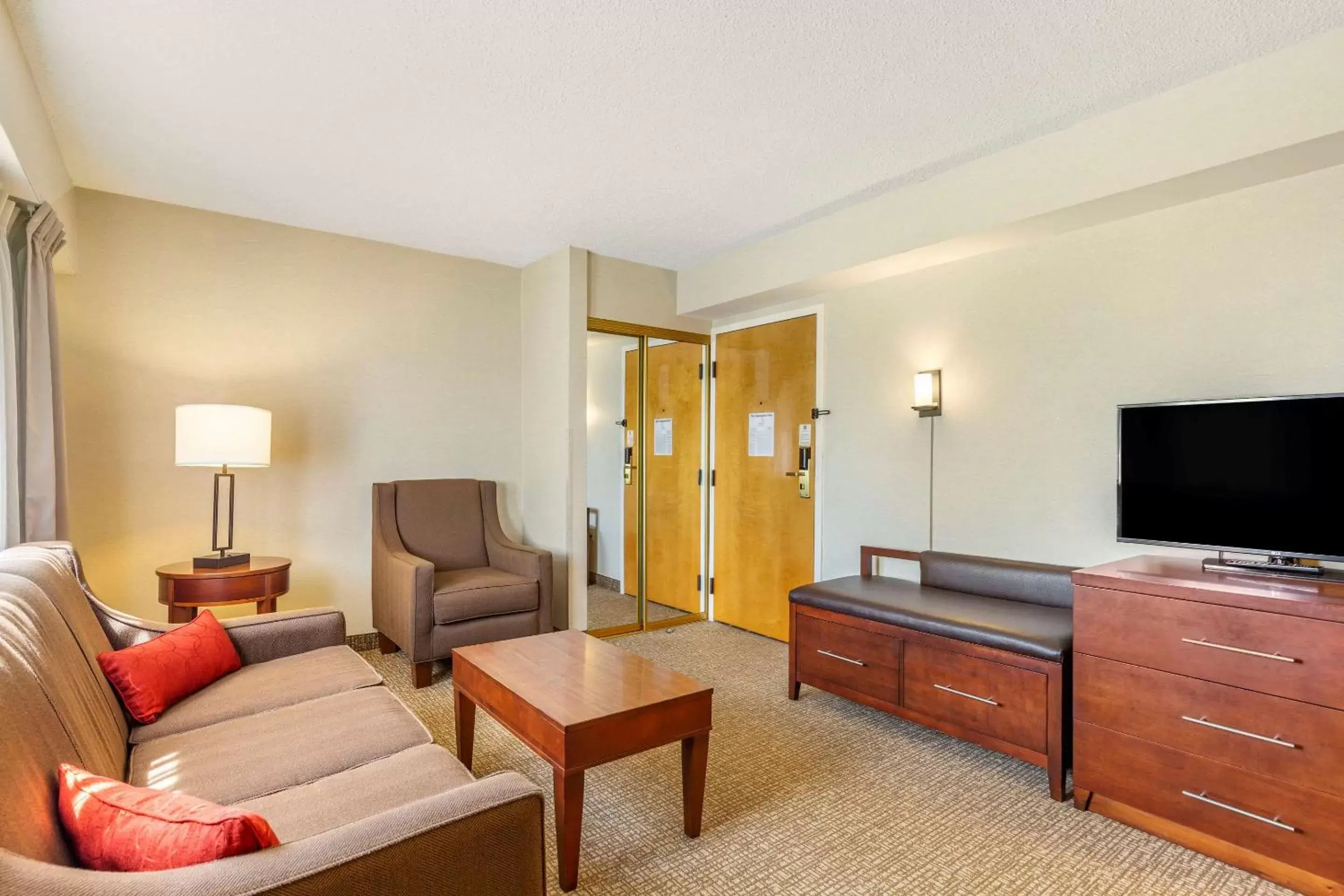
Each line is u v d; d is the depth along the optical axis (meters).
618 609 4.40
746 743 2.66
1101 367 2.74
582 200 3.21
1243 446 2.17
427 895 0.98
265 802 1.38
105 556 3.08
